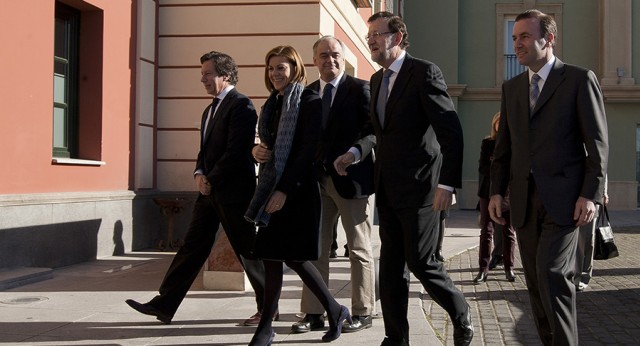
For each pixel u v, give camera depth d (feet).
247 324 16.74
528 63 12.25
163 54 32.63
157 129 32.68
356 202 16.42
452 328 17.94
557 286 11.69
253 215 13.56
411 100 13.01
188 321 17.16
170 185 32.58
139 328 16.47
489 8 75.97
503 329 18.12
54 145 27.25
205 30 32.22
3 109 23.07
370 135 15.80
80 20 28.63
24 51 24.00
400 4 69.77
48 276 23.11
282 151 13.76
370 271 16.65
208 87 16.92
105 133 28.76
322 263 16.76
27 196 23.75
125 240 29.71
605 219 24.35
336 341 15.30
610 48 72.90
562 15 75.61
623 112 73.31
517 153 12.41
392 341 13.53
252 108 16.65
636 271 28.55
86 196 26.86
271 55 14.69
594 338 17.31
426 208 12.97
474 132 76.13
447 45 75.51
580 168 11.96
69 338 15.49
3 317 17.47
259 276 16.58
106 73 28.78
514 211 12.44
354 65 42.04
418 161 13.00
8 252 22.94
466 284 25.04
